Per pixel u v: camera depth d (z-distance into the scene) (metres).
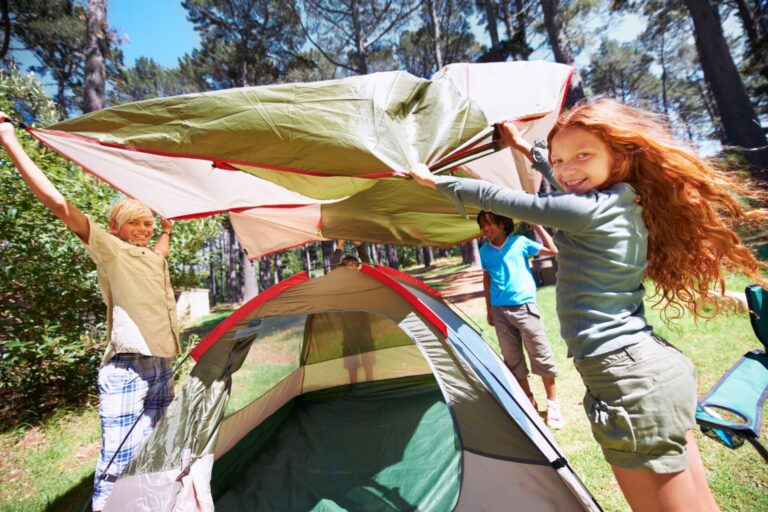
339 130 1.55
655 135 1.21
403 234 3.56
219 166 2.21
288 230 3.88
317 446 3.08
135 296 2.22
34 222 3.96
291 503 2.42
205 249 6.10
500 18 15.48
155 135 1.57
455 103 1.77
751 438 1.46
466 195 1.35
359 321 4.12
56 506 2.65
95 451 3.41
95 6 9.20
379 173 1.57
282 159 1.60
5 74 5.28
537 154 1.77
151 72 17.08
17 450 3.47
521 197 1.23
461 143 1.68
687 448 1.12
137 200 2.48
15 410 4.24
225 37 15.66
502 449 1.91
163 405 2.33
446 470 2.57
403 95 1.70
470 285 11.61
